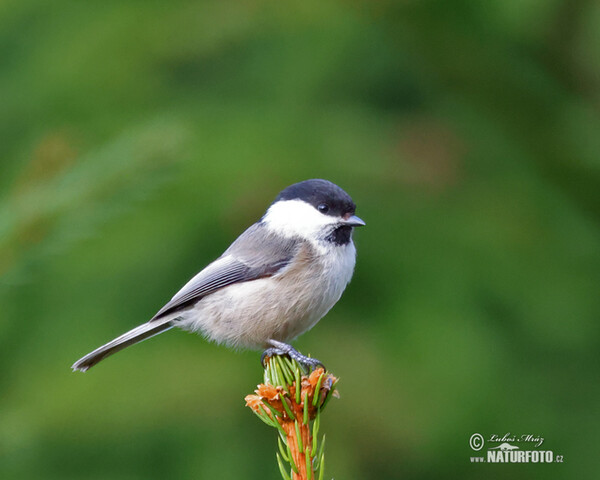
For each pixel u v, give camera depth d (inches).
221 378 306.8
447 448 309.6
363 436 307.4
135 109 358.9
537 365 327.9
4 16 381.1
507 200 346.3
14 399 310.5
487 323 320.8
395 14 313.6
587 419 319.0
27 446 310.8
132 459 309.1
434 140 359.9
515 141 349.1
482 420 307.4
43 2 384.2
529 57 349.1
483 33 322.3
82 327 317.1
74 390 307.3
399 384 306.5
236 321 264.7
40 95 363.6
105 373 311.4
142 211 328.2
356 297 325.4
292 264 259.0
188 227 323.6
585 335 325.7
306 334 318.3
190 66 379.6
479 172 356.5
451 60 327.9
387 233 331.0
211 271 267.9
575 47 347.9
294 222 266.5
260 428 306.8
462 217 339.0
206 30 373.7
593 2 343.0
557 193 352.5
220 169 333.1
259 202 327.3
